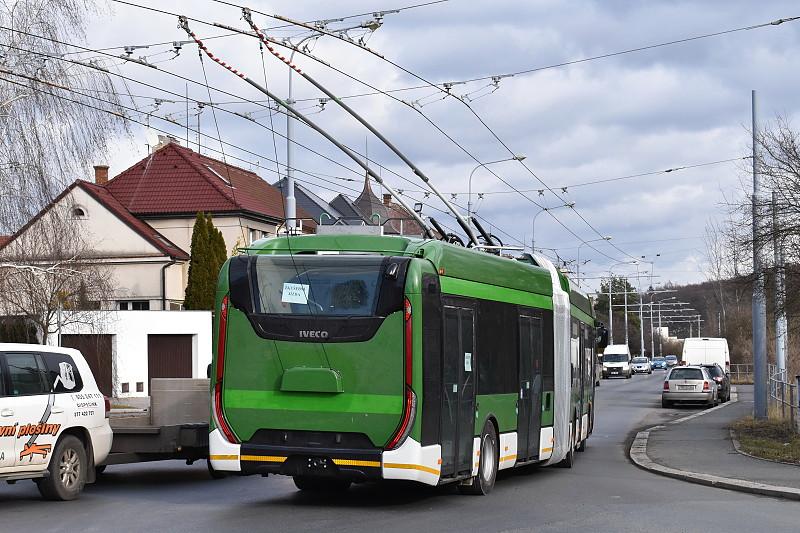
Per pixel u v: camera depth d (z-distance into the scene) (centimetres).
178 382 1720
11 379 1375
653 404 4888
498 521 1250
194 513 1307
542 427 1856
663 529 1195
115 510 1338
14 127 2453
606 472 2011
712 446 2434
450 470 1397
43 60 2452
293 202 2994
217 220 5888
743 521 1270
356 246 1364
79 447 1467
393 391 1305
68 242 2941
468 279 1491
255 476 1848
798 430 2636
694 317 15112
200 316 4994
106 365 4738
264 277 1355
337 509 1358
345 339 1319
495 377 1592
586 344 2575
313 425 1322
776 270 2527
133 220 5753
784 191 2520
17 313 3484
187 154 6284
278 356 1338
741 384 7156
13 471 1358
